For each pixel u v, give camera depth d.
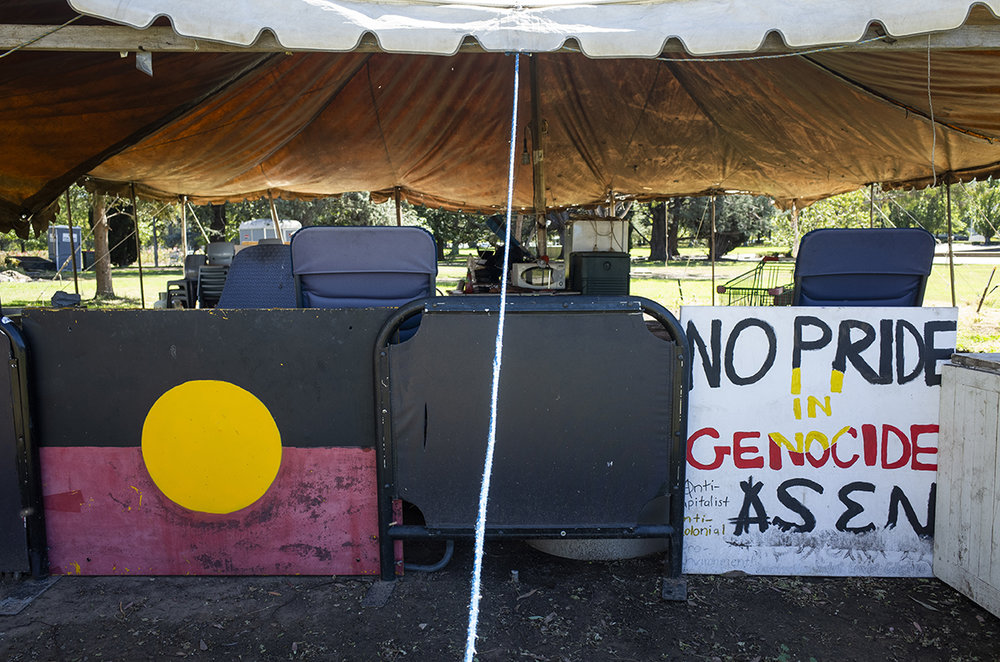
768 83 5.37
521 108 6.79
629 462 2.55
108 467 2.68
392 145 7.48
